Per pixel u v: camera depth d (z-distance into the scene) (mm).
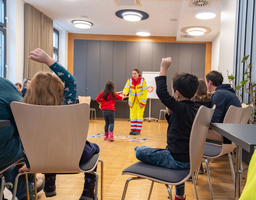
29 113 1075
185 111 1179
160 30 7547
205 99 2176
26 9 5656
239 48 3568
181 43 8297
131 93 5191
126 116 8398
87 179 1452
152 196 1957
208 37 7680
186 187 2186
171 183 1055
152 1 5164
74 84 1452
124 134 5242
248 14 3260
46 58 1390
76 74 8492
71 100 1429
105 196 1937
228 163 3057
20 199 1589
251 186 503
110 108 4309
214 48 7809
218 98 2115
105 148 3771
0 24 5133
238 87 2973
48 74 1249
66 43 8281
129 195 1974
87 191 1438
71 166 1158
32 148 1112
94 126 6434
